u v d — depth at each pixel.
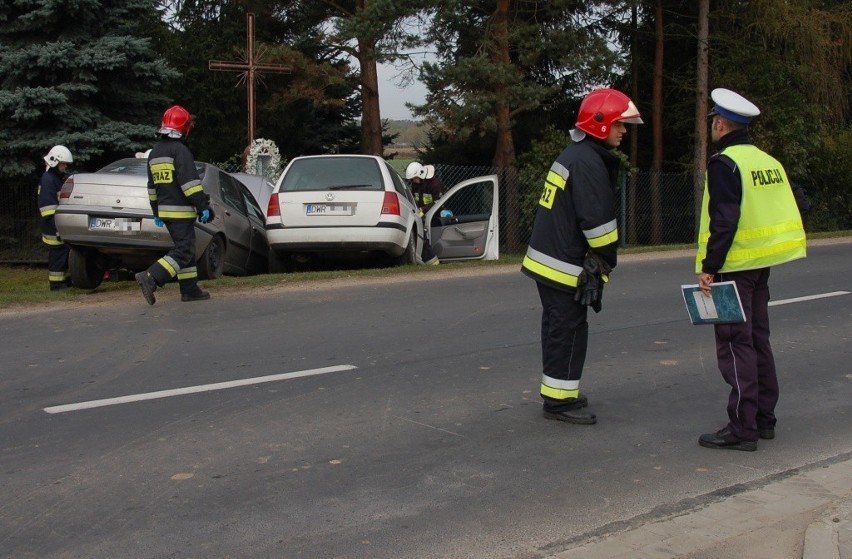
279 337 8.03
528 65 22.78
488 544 4.03
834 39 25.19
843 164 25.17
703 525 4.24
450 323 8.73
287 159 29.09
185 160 9.26
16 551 3.91
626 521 4.29
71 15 17.72
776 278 12.13
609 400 6.34
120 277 13.38
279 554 3.91
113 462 4.97
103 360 7.18
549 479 4.83
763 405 5.51
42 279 15.89
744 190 5.05
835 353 7.86
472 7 21.92
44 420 5.68
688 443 5.46
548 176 5.58
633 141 27.53
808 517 4.33
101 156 18.59
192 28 28.14
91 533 4.09
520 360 7.33
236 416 5.79
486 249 14.24
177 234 9.39
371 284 11.20
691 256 15.30
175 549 3.95
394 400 6.20
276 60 23.41
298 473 4.84
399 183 12.90
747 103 5.11
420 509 4.41
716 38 25.00
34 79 17.75
